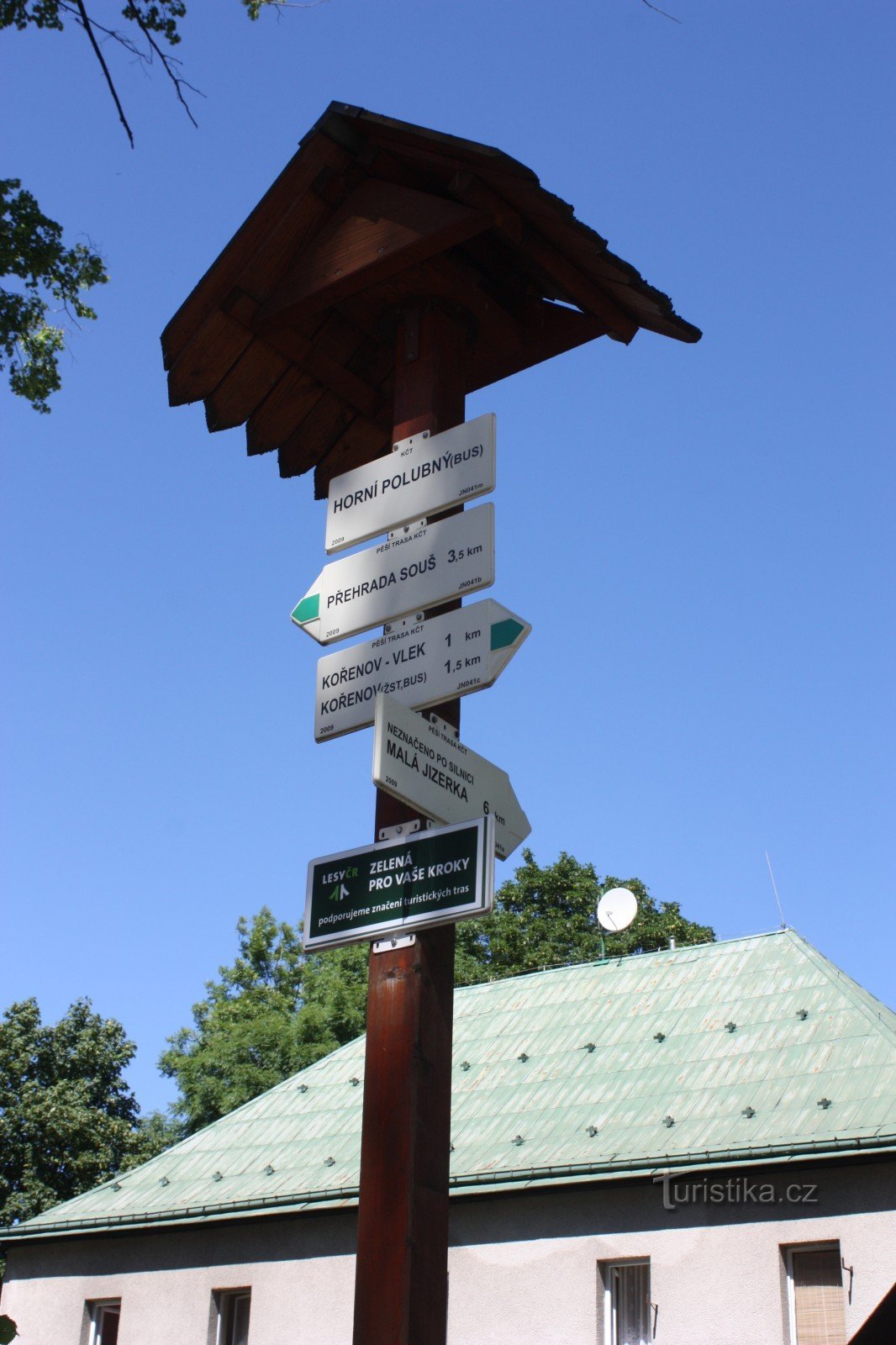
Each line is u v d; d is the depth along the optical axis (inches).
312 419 342.0
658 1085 627.5
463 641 252.7
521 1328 577.3
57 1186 1314.0
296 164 304.2
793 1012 639.1
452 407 291.9
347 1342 619.5
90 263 376.2
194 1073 1412.4
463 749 251.0
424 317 299.4
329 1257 647.8
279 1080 1400.1
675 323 298.4
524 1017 745.6
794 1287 532.1
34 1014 1413.6
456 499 266.4
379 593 269.7
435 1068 227.3
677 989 704.4
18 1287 751.7
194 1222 690.8
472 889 223.0
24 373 376.5
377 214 303.3
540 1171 593.0
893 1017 634.8
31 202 366.9
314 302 309.6
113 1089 1418.6
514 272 311.4
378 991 232.4
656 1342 544.1
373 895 236.7
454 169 291.9
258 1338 649.0
